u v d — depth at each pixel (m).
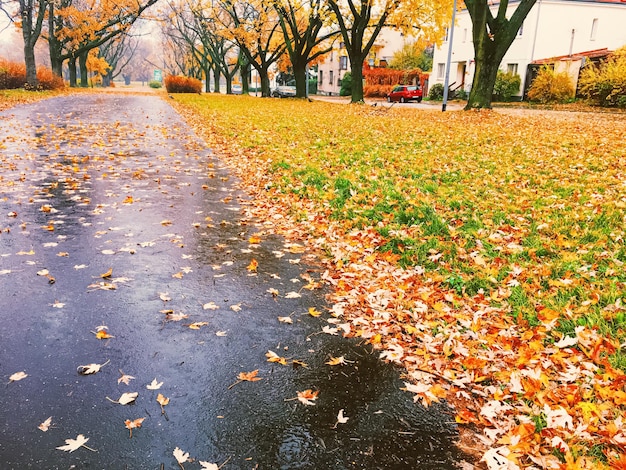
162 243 5.36
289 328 3.72
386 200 6.74
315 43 38.56
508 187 7.58
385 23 30.61
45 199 6.83
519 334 3.64
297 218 6.42
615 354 3.24
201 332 3.59
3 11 31.12
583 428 2.57
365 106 28.28
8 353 3.19
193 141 12.88
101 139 12.55
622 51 27.59
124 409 2.72
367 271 4.87
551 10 35.34
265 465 2.38
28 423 2.57
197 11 48.06
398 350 3.44
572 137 12.93
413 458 2.46
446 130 14.81
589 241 5.21
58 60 40.91
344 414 2.78
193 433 2.57
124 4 40.22
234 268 4.81
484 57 21.34
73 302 3.92
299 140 12.51
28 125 14.66
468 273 4.66
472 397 2.97
